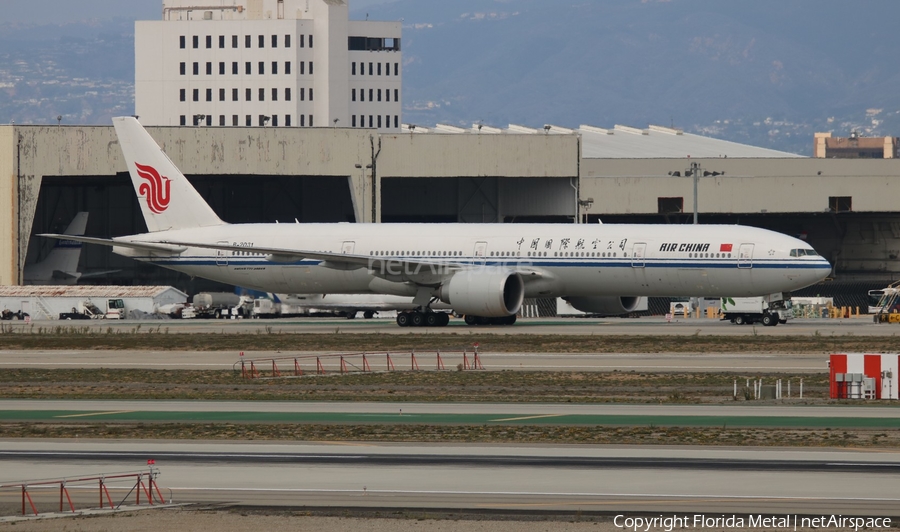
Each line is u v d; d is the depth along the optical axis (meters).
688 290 135.75
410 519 45.84
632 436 63.88
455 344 120.19
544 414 72.38
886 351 108.44
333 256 144.00
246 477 53.78
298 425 68.38
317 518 46.09
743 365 100.06
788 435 63.94
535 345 118.31
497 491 50.50
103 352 119.88
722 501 48.56
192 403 78.88
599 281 138.62
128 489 51.72
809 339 121.62
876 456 57.66
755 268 131.62
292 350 117.69
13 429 67.62
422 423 68.94
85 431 66.75
